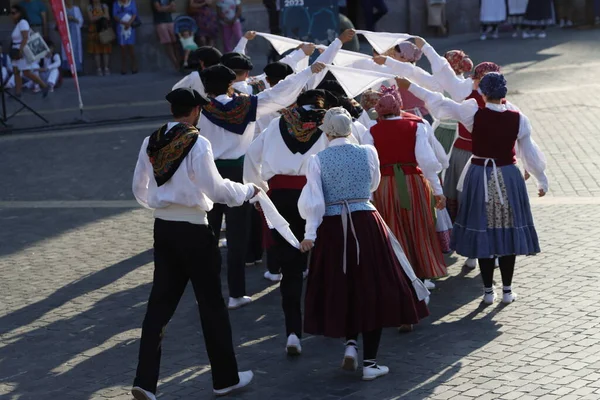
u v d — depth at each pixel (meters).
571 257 9.30
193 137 6.32
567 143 14.57
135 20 24.42
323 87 8.93
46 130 18.27
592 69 21.19
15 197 13.29
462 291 8.67
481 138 8.03
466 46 25.80
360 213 6.78
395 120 7.90
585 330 7.42
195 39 24.30
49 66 22.22
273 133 7.59
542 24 26.38
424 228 7.99
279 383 6.80
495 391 6.39
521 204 8.04
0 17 23.95
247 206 8.44
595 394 6.23
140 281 9.41
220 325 6.54
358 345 7.51
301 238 7.68
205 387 6.80
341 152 6.82
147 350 6.39
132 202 12.75
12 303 8.88
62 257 10.36
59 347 7.71
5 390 6.86
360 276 6.67
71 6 23.86
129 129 17.95
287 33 14.87
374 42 8.80
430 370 6.86
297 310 7.36
